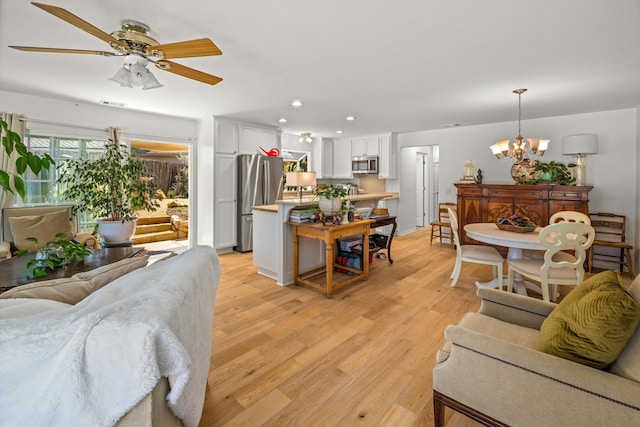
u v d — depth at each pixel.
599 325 1.02
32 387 0.76
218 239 4.92
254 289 3.40
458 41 2.19
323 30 2.03
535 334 1.48
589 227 2.43
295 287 3.46
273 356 2.11
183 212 7.15
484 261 3.21
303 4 1.73
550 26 1.98
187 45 1.78
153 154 8.09
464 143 5.50
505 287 3.34
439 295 3.22
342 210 3.42
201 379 1.16
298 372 1.93
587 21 1.92
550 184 4.22
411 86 3.20
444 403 1.33
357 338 2.35
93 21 1.88
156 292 0.95
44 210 3.56
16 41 2.18
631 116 4.09
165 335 0.79
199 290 1.18
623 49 2.31
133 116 4.38
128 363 0.76
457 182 5.36
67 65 2.64
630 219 4.11
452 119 4.84
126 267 1.46
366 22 1.93
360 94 3.50
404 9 1.79
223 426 1.51
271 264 3.69
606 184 4.26
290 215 3.52
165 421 0.85
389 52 2.37
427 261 4.57
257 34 2.07
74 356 0.75
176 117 4.81
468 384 1.24
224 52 2.36
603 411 0.96
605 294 1.06
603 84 3.12
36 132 3.68
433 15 1.85
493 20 1.91
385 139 6.32
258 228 3.86
